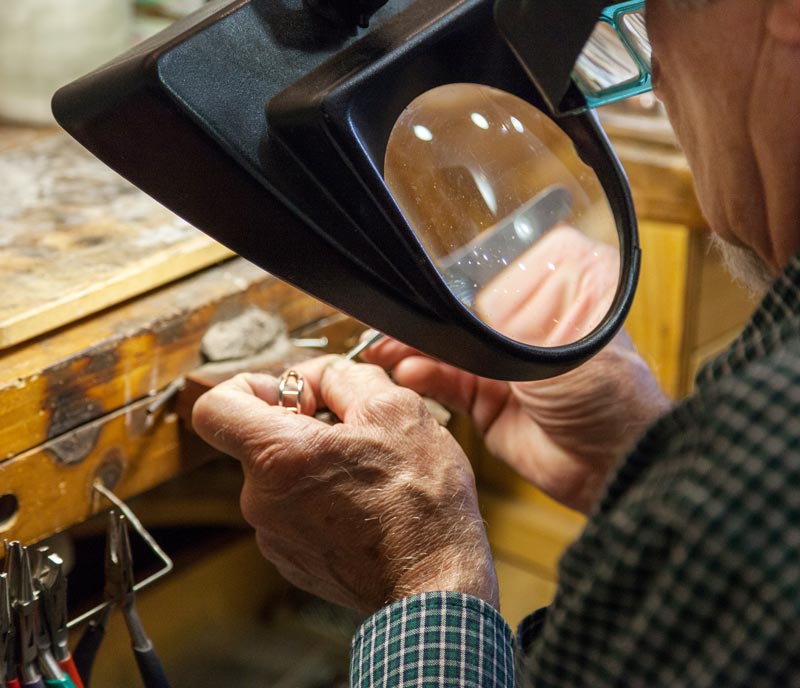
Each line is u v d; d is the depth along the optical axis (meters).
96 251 0.85
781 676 0.40
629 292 0.64
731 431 0.43
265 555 0.75
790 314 0.47
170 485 1.13
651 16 0.53
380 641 0.63
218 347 0.82
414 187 0.58
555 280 0.65
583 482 0.91
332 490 0.67
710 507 0.42
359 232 0.55
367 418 0.69
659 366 1.19
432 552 0.67
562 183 0.67
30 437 0.72
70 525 0.77
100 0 1.13
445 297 0.56
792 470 0.41
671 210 1.08
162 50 0.53
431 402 0.87
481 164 0.62
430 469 0.69
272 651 1.17
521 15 0.54
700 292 1.16
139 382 0.78
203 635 1.15
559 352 0.60
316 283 0.58
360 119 0.54
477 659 0.62
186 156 0.54
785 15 0.47
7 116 1.14
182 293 0.83
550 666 0.48
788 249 0.56
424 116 0.60
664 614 0.43
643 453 0.48
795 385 0.42
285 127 0.54
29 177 1.00
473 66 0.61
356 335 0.94
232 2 0.56
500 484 1.37
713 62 0.51
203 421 0.69
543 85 0.55
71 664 0.67
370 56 0.56
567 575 0.48
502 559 1.40
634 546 0.44
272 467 0.67
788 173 0.52
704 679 0.42
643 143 1.10
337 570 0.70
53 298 0.76
